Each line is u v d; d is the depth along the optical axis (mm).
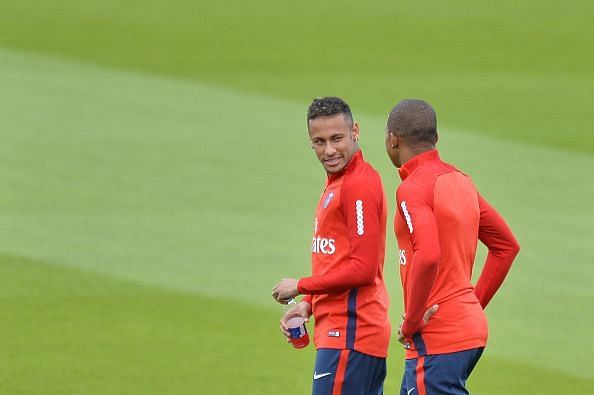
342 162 21547
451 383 20297
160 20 93625
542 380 30438
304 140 59969
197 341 33031
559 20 96000
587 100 72562
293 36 90250
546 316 36000
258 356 32000
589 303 37312
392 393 29734
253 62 81688
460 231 20391
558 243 43750
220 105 68125
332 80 76875
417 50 86812
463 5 100938
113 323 34375
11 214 45781
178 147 57531
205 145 58188
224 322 34750
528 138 62844
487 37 90812
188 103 68250
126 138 59094
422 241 19641
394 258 41719
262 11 98250
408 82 76938
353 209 21250
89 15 93500
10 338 32844
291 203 48344
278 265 40312
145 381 29781
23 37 85062
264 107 67938
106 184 50531
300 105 69188
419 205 20016
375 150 58000
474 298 20719
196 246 42281
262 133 61219
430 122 20766
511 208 48562
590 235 44906
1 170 52156
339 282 21281
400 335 20516
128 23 91875
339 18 96438
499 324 35188
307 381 30141
